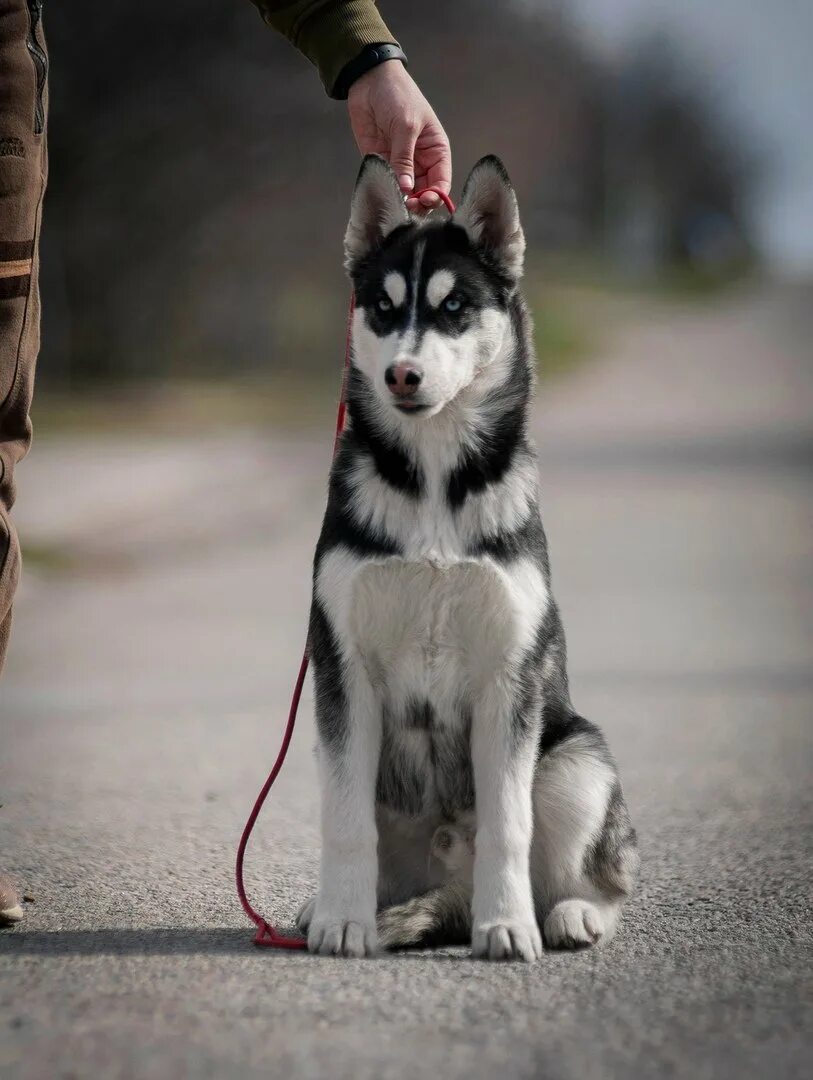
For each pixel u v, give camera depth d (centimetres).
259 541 1574
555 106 5541
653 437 2511
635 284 7494
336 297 3575
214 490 1862
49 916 463
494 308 508
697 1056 333
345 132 3212
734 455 2242
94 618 1159
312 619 472
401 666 462
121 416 2697
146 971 395
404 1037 343
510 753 450
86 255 3275
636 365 4091
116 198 3206
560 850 469
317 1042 338
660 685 897
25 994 371
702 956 423
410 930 441
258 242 3378
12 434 465
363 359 505
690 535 1549
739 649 1012
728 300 7144
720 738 758
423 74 3500
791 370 3791
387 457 469
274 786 669
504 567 455
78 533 1526
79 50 2988
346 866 438
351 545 459
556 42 5544
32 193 450
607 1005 370
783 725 788
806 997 378
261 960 412
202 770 700
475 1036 344
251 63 3105
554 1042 341
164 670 960
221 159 3191
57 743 762
